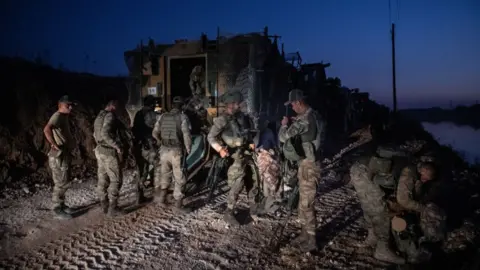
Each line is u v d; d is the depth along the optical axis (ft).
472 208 16.93
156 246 14.43
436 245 11.76
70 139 18.30
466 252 12.64
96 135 17.71
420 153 16.76
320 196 20.93
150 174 22.93
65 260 13.38
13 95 28.12
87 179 25.93
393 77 70.23
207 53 25.30
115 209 18.11
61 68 37.06
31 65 33.40
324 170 28.50
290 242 14.52
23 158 25.62
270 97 25.68
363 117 76.84
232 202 16.48
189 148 18.20
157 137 18.90
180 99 18.79
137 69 27.61
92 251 14.08
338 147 42.65
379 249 12.57
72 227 16.67
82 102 32.01
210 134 16.35
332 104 53.72
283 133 13.37
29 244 14.80
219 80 24.82
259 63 24.41
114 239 15.24
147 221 17.35
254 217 17.29
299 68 36.52
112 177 17.74
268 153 18.98
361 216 17.24
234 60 24.54
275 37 26.18
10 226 16.79
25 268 12.77
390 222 12.30
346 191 21.94
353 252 13.35
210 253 13.73
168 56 26.96
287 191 19.92
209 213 18.33
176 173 18.38
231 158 16.71
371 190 12.23
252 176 17.08
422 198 12.05
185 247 14.34
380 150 12.37
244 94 23.85
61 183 17.78
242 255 13.51
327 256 13.10
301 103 13.24
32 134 27.20
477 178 24.04
